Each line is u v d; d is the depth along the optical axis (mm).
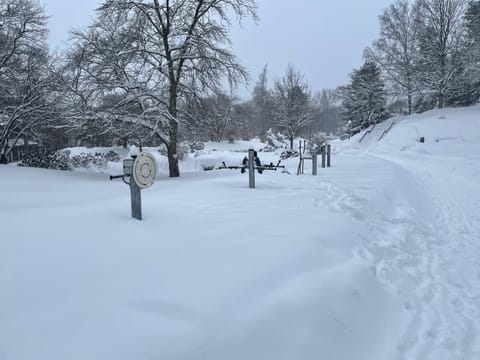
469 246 5527
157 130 14719
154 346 2197
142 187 5082
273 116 52406
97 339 2223
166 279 3061
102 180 12695
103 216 5137
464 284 4129
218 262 3482
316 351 2574
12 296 2703
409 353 2789
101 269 3230
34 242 3895
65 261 3391
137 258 3523
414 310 3457
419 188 11047
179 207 6004
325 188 8531
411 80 49406
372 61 52562
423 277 4219
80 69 14875
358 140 46438
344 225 5176
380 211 6938
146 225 4754
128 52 14297
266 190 8031
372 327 3049
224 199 6797
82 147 35438
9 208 6133
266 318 2672
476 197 9672
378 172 13039
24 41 18062
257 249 3885
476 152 23656
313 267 3645
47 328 2314
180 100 16500
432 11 46406
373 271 3994
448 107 48000
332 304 3098
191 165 23844
